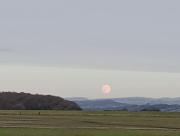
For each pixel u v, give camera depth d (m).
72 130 78.44
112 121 124.56
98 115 196.88
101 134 70.12
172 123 116.38
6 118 134.50
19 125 94.38
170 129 89.50
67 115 187.00
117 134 70.75
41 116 162.25
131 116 185.38
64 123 107.12
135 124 108.31
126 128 89.75
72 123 108.19
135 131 78.75
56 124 101.62
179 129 90.31
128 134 71.19
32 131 74.19
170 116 194.62
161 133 74.19
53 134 69.00
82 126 94.69
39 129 80.00
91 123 110.06
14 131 73.62
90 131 76.31
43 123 105.12
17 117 145.50
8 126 89.75
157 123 115.75
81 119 137.12
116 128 88.69
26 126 90.69
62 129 80.88
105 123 111.12
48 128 83.75
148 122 121.69
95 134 69.94
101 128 87.62
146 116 188.00
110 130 80.75
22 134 68.19
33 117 148.75
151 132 76.44
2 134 67.50
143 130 83.12
